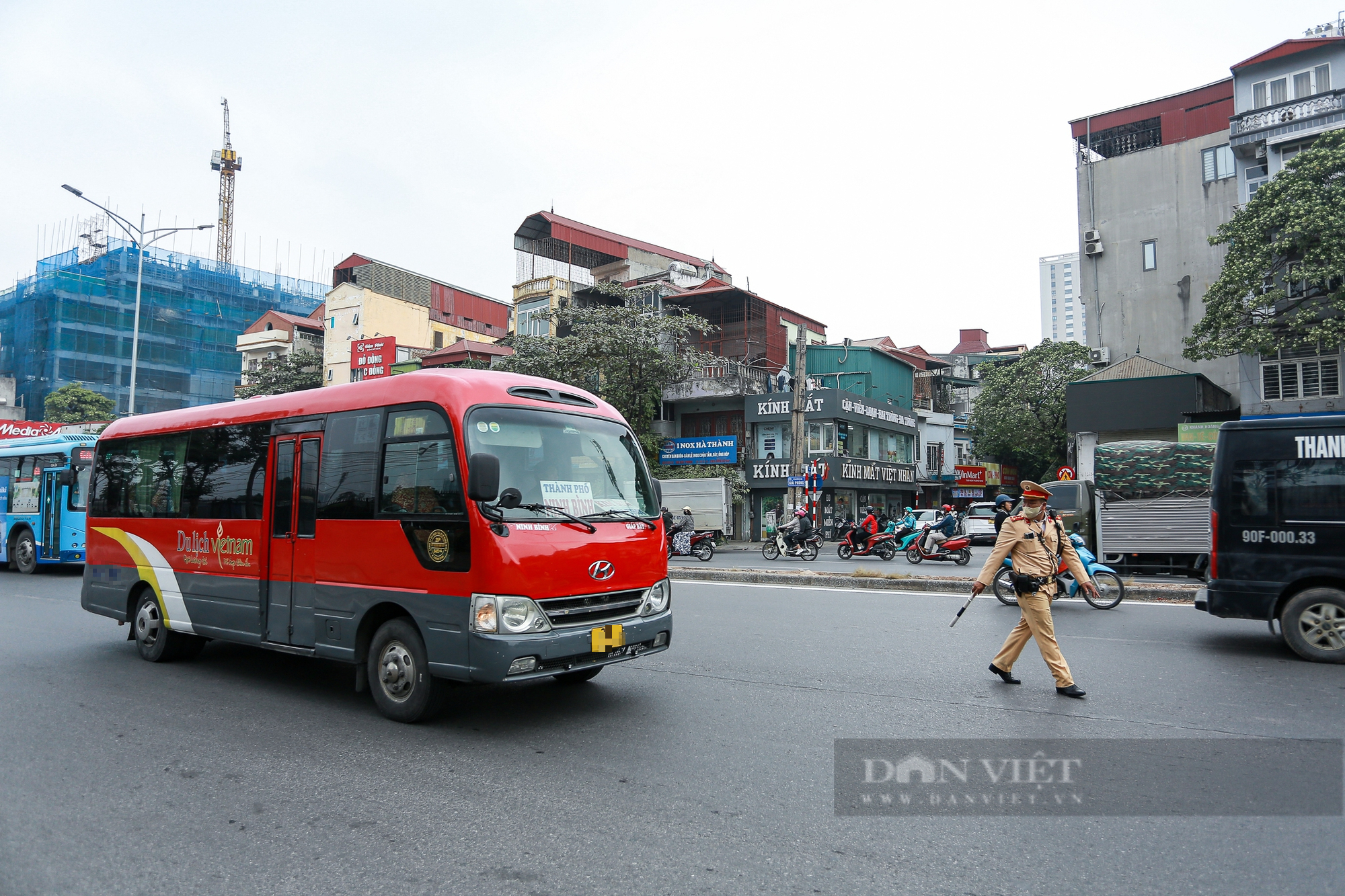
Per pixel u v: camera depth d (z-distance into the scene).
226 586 6.98
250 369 49.34
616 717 5.65
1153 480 14.09
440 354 40.12
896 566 18.39
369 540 5.83
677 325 29.59
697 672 7.04
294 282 63.69
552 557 5.33
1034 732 5.16
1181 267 32.34
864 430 35.78
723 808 3.97
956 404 51.38
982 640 8.42
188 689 6.67
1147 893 3.07
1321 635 7.24
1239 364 24.89
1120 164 33.94
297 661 7.89
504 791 4.24
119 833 3.74
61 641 8.88
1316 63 26.78
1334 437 7.45
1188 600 11.36
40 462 16.16
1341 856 3.38
